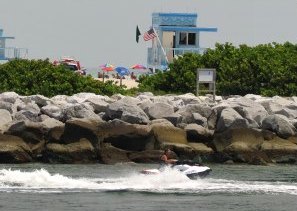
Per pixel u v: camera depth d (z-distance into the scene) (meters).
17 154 152.75
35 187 117.75
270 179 132.88
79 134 153.75
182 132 158.38
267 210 106.31
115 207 106.06
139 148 154.75
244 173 140.38
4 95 176.62
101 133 154.62
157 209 105.31
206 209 105.94
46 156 154.00
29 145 155.25
